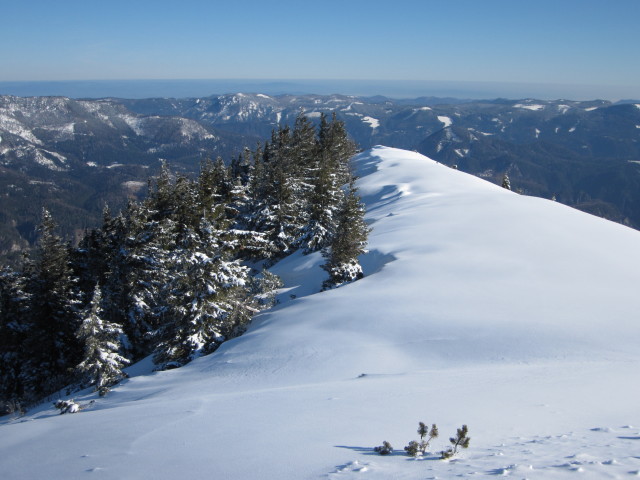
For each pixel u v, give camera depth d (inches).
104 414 536.4
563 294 893.8
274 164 1918.1
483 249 1207.6
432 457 285.7
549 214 1552.7
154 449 352.2
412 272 1077.1
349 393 483.8
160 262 1241.4
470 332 738.8
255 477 276.1
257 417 418.6
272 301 1256.2
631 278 995.3
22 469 348.8
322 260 1501.0
